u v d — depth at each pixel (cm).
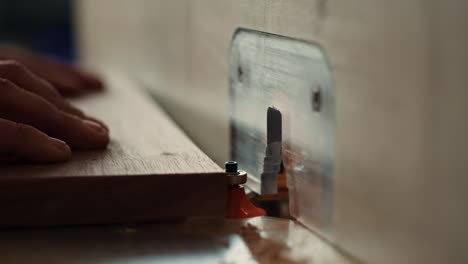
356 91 33
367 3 31
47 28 198
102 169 39
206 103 58
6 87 44
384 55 31
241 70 47
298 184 38
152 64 97
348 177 34
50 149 40
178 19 74
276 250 35
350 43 33
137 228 38
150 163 41
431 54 28
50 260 33
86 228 38
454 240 28
